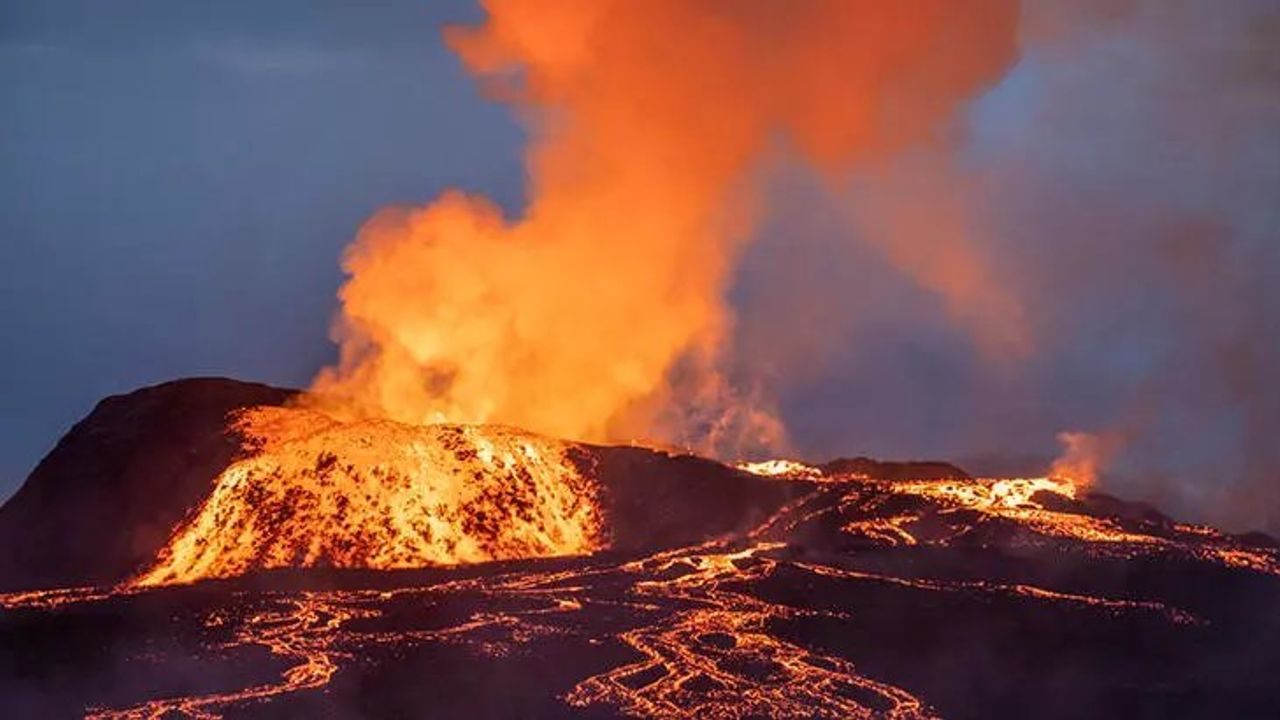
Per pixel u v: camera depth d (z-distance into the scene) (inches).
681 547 6190.9
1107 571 6023.6
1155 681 5226.4
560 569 5930.1
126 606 5546.3
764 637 5319.9
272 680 4889.3
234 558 5984.3
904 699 4921.3
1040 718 4872.0
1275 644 5556.1
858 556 6082.7
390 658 5049.2
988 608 5629.9
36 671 4987.7
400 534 6077.8
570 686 4884.4
